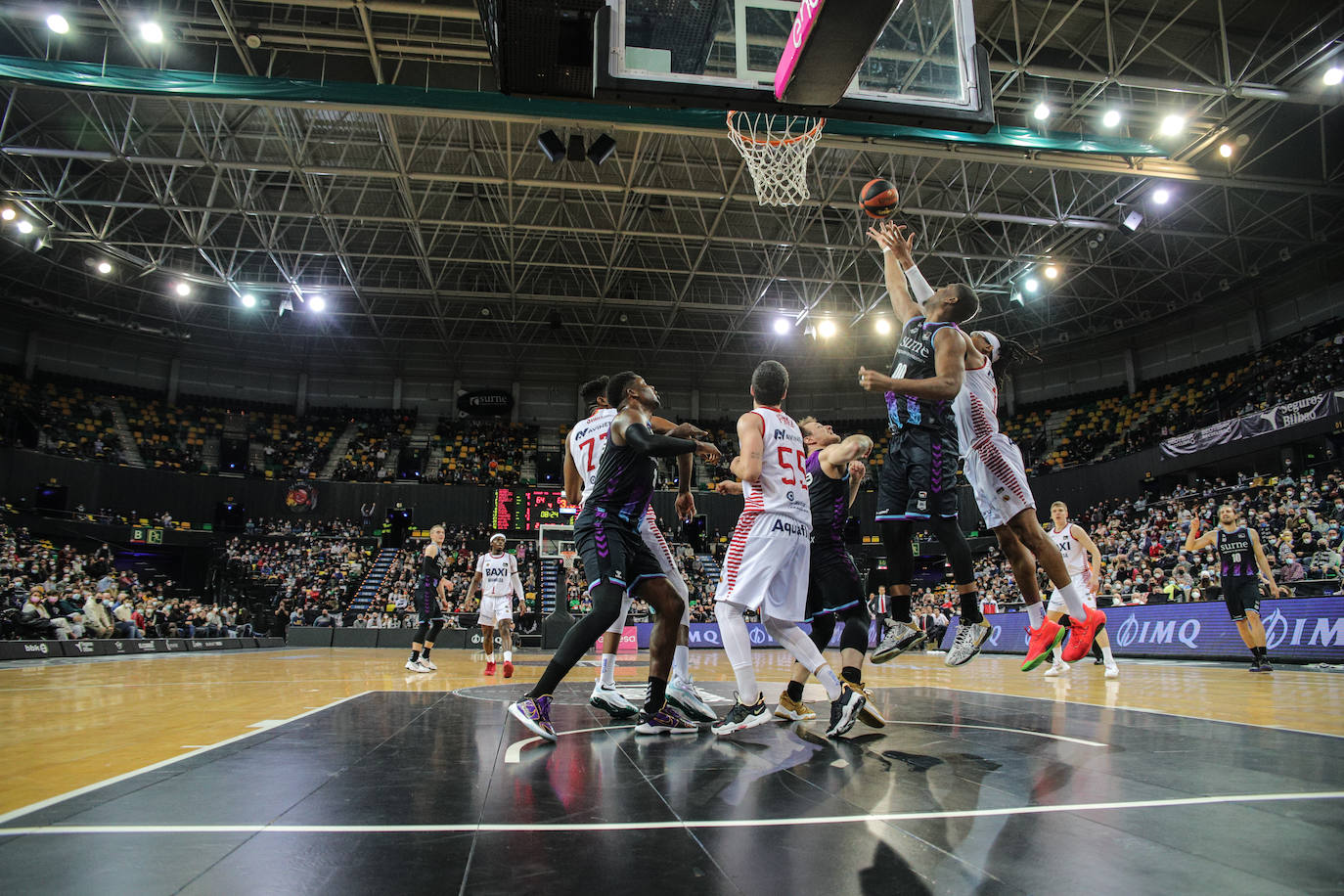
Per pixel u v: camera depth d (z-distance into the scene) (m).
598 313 27.38
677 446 3.60
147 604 18.48
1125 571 16.50
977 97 4.37
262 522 27.47
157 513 26.00
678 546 28.56
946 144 15.19
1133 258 24.27
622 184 18.86
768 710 4.45
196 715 4.53
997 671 9.01
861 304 25.53
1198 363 27.23
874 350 31.42
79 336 27.77
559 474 31.02
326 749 3.20
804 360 32.31
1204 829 1.87
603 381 4.97
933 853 1.69
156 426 28.06
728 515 30.39
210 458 28.56
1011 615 14.84
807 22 3.41
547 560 26.38
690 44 4.05
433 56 15.87
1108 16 14.53
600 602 3.57
